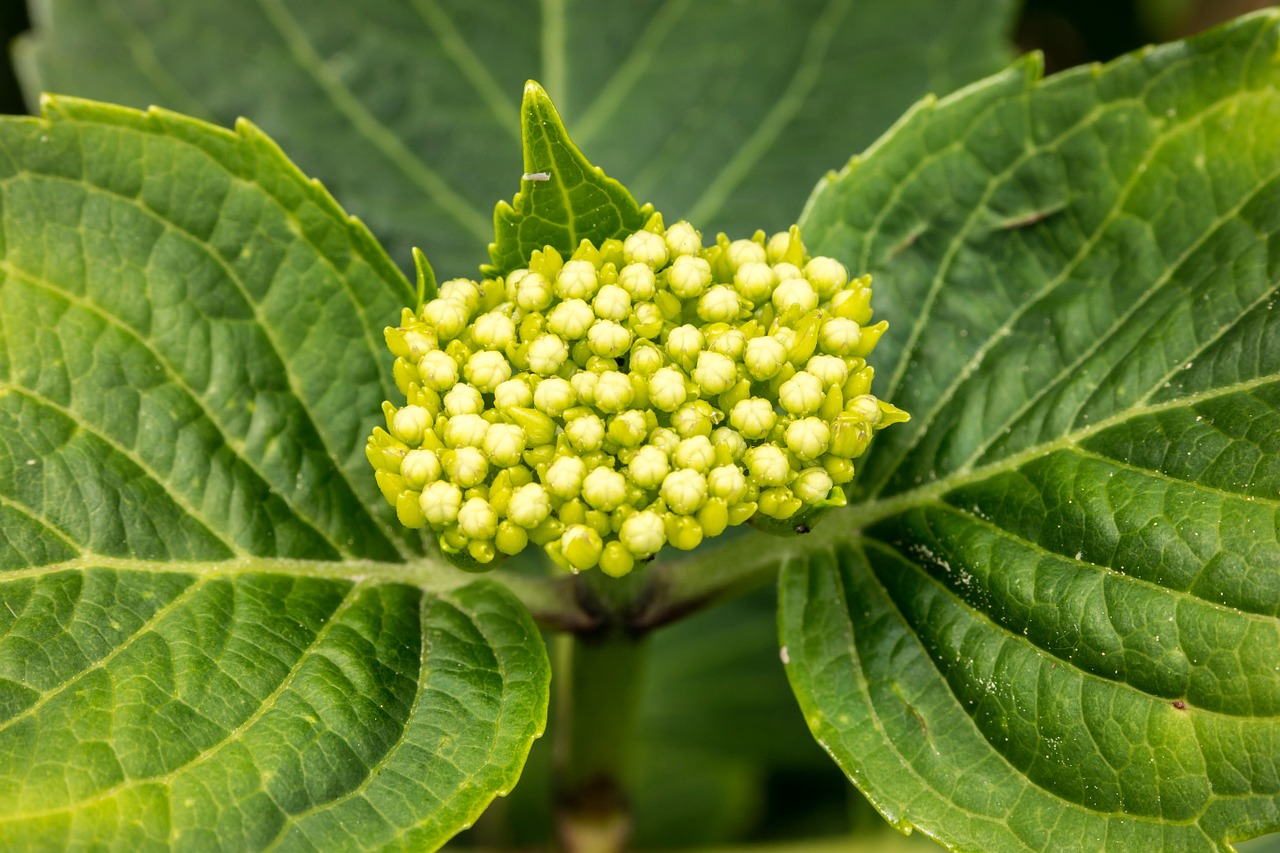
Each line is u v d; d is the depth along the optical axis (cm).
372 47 43
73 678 36
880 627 37
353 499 38
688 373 36
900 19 44
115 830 35
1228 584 36
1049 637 36
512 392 36
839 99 43
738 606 46
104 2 43
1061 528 37
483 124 43
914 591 37
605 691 39
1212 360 37
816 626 37
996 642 37
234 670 36
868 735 37
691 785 45
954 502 38
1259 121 37
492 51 43
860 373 36
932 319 38
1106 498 37
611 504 36
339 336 38
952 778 36
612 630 38
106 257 37
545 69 43
